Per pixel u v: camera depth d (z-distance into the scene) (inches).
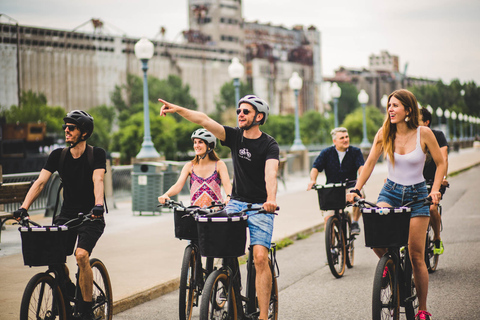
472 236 365.1
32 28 4788.4
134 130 3336.6
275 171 163.9
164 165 533.6
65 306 169.8
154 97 5152.6
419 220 177.6
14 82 4670.3
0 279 252.8
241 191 171.2
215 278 155.9
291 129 5295.3
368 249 343.3
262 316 160.7
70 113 174.6
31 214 482.3
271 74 7613.2
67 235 163.0
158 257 302.5
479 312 200.7
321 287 249.9
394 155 180.9
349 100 7755.9
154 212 486.0
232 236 151.2
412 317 184.2
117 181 596.1
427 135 179.3
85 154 176.6
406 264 182.7
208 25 6673.2
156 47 5703.7
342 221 279.6
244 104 167.6
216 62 6186.0
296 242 377.4
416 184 181.2
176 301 233.8
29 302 154.4
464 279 250.8
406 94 177.8
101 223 175.9
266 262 163.3
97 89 5147.6
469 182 818.8
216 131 170.4
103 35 5216.5
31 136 1847.9
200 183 223.3
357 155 283.0
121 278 255.6
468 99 7362.2
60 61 4938.5
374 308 159.8
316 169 285.6
